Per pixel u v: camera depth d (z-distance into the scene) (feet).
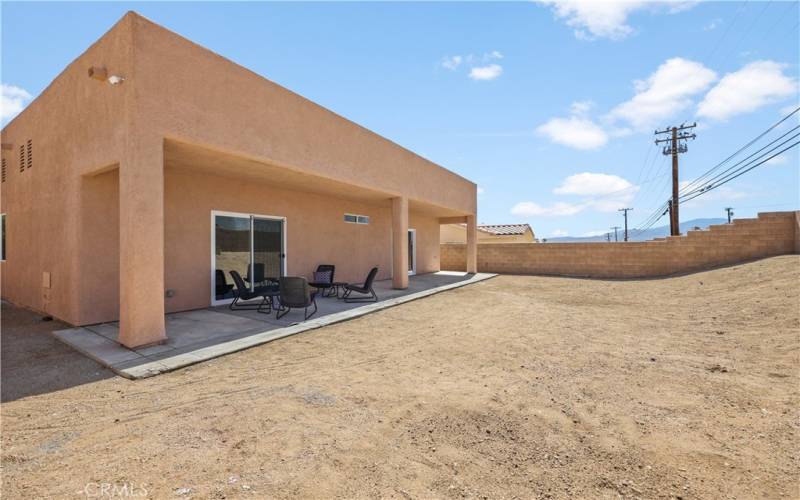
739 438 8.95
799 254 36.50
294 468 7.90
